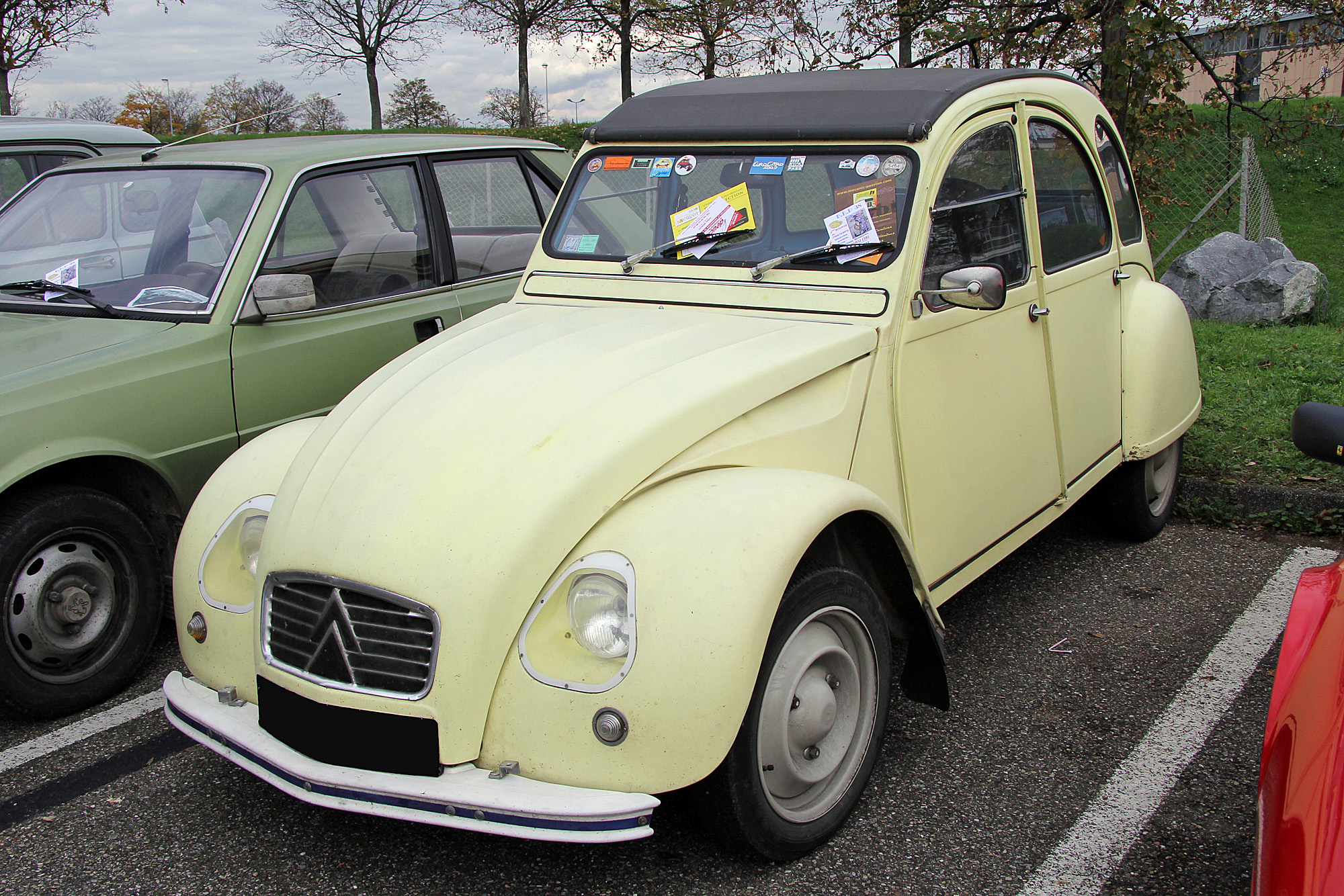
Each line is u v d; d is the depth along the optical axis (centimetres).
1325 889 160
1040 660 392
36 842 300
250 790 324
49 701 368
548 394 284
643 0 2105
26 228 488
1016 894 266
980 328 358
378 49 3039
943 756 330
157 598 399
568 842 242
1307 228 1875
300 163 467
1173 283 1018
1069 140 429
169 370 400
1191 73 905
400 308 484
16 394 363
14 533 355
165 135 4106
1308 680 212
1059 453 413
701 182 365
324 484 275
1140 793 308
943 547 347
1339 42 863
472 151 539
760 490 263
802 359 298
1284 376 710
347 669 253
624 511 260
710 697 235
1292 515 514
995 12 796
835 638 283
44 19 1365
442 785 241
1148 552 495
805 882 271
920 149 333
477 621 244
